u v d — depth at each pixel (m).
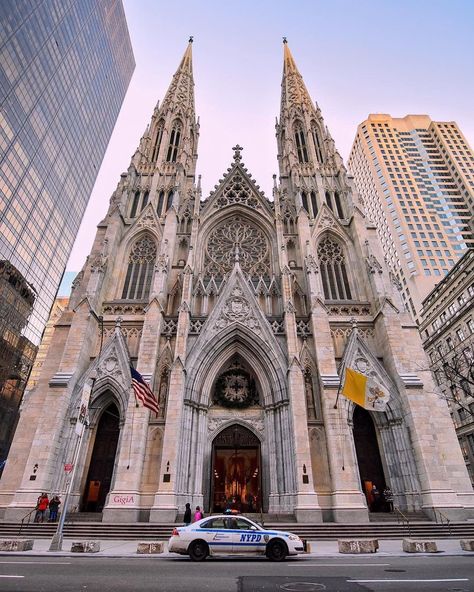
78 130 105.00
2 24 70.25
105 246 41.12
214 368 35.62
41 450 29.00
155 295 36.94
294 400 31.03
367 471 32.12
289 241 44.94
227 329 36.16
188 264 39.19
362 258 41.75
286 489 29.53
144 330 34.91
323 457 31.00
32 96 81.69
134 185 50.00
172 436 29.58
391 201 125.25
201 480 30.89
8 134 74.19
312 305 36.66
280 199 48.84
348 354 35.19
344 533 24.61
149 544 17.47
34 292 87.81
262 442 33.31
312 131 58.97
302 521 26.48
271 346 35.16
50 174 91.12
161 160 52.69
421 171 135.75
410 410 31.06
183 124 59.50
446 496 27.53
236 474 33.06
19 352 84.06
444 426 33.22
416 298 97.81
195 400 33.09
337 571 12.06
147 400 28.69
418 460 29.62
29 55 79.50
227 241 46.41
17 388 83.94
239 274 40.00
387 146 145.12
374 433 33.88
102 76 120.00
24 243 82.62
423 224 116.62
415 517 27.45
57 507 26.59
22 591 8.73
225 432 34.47
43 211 89.06
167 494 27.44
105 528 25.17
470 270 72.25
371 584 9.67
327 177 51.50
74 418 31.38
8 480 29.50
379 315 36.78
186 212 47.50
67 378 32.00
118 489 27.78
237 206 48.41
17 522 25.83
